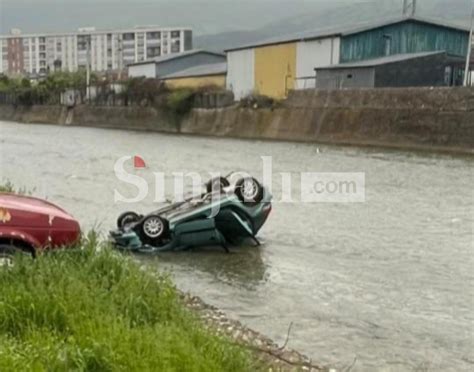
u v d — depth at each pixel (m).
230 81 66.50
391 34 55.19
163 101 63.31
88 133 60.00
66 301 5.56
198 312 7.79
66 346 4.71
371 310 9.05
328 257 12.51
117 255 7.51
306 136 47.22
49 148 40.91
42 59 153.38
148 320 5.90
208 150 39.81
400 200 20.02
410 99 40.72
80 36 148.38
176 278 10.68
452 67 49.06
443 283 10.61
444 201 19.89
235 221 12.84
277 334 7.87
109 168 28.94
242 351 5.58
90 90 77.31
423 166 30.00
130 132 61.66
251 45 62.75
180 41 142.88
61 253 7.20
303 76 56.66
